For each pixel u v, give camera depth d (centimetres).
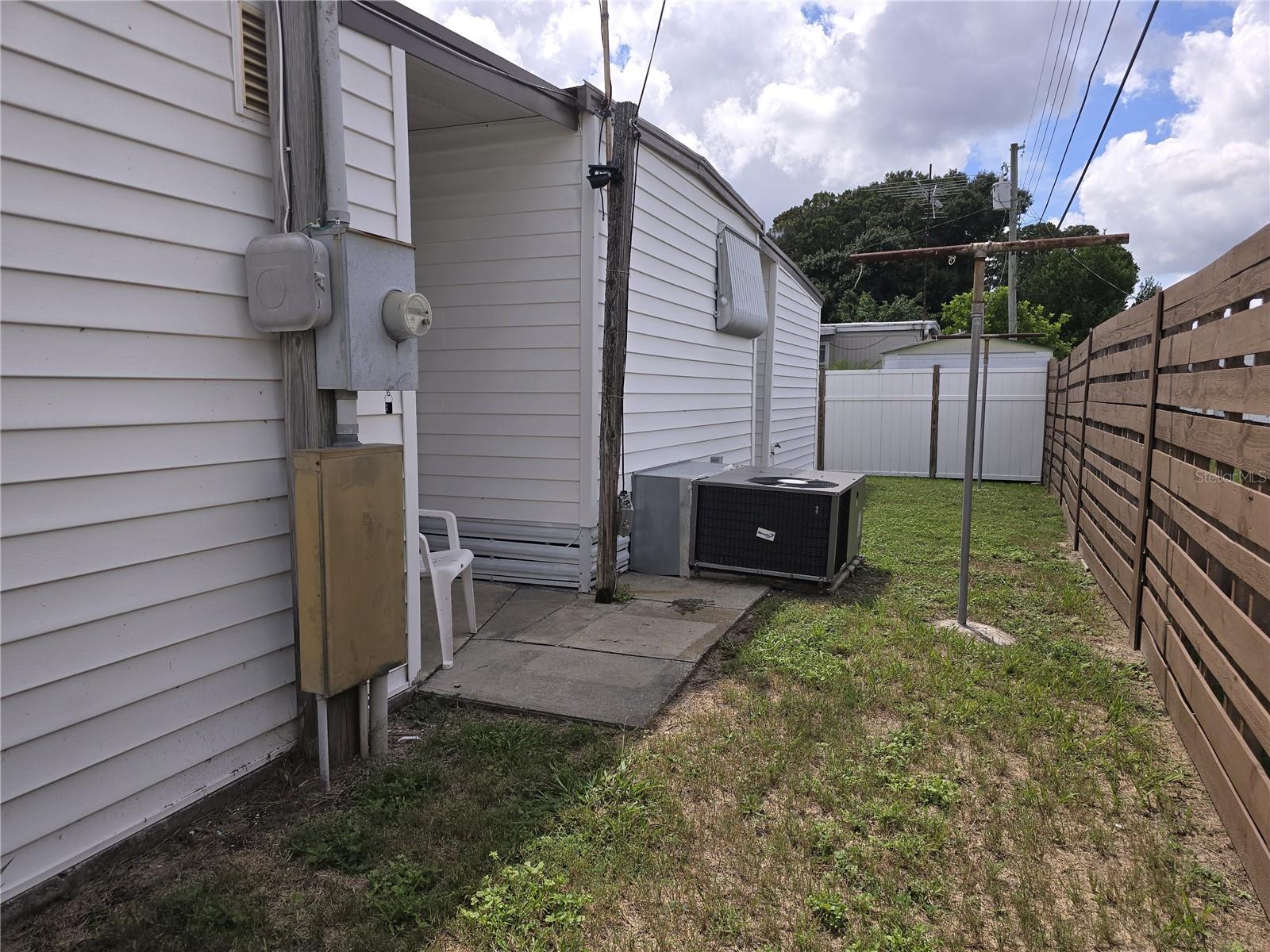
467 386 558
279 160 269
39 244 205
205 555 257
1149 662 407
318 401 277
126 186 226
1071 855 249
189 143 244
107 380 224
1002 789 288
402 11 347
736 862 241
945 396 1341
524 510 553
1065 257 3422
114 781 232
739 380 855
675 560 595
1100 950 207
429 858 241
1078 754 312
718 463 682
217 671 264
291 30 265
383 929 210
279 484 283
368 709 302
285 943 205
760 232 898
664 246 631
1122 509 498
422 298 291
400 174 349
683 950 203
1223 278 306
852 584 586
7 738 203
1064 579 600
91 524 221
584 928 210
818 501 545
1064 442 923
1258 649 234
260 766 283
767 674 393
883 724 339
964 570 471
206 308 253
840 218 4212
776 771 290
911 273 3934
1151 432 426
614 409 502
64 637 216
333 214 275
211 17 251
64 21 208
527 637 445
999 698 360
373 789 277
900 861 241
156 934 204
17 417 202
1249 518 254
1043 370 1269
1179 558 351
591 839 251
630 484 602
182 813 253
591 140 514
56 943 203
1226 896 229
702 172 681
